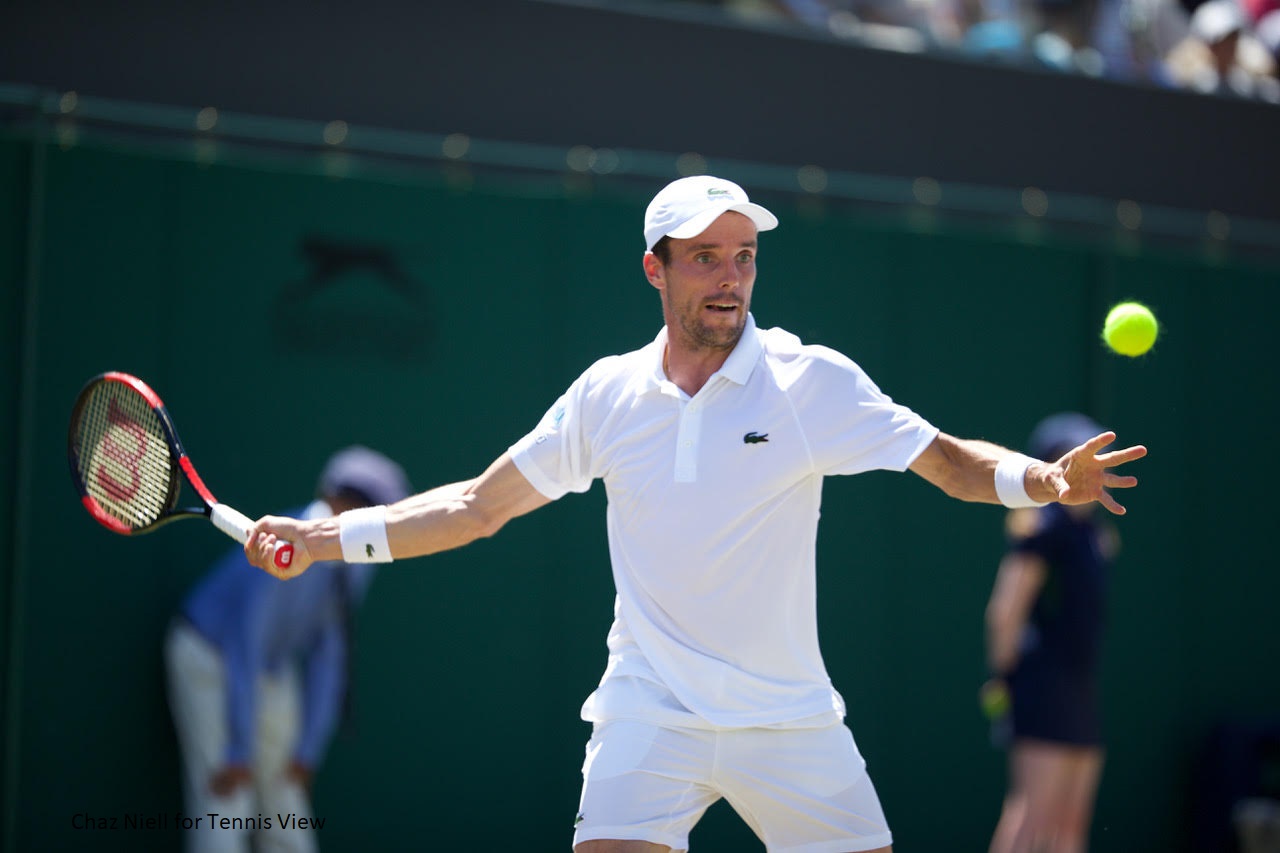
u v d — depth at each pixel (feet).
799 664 38.70
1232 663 88.53
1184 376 88.07
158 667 64.49
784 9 85.66
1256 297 90.53
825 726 38.96
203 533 65.67
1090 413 85.56
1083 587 69.15
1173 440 87.66
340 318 68.64
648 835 37.96
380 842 67.82
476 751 70.13
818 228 78.59
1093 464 34.58
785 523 37.70
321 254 68.44
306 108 68.74
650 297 74.90
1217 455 88.99
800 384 37.45
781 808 38.86
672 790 38.37
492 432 71.26
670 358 38.78
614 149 74.49
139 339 65.00
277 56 68.28
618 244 74.33
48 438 63.46
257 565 40.83
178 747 64.59
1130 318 41.81
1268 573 90.12
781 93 77.97
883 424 37.27
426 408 69.97
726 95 76.84
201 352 65.98
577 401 39.45
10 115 63.41
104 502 45.03
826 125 79.10
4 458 62.39
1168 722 86.33
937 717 80.02
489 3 72.13
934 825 79.46
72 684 63.16
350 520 40.42
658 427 37.91
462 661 70.13
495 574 71.15
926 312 81.30
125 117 65.51
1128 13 97.91
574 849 39.04
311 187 68.54
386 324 69.46
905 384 80.53
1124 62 95.76
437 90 71.15
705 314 37.37
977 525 81.97
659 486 37.70
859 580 78.54
